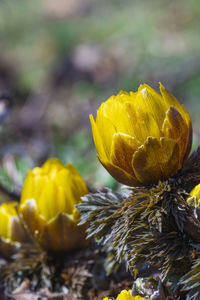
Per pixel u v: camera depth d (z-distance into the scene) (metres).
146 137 0.28
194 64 0.83
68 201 0.33
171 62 0.89
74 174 0.35
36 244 0.35
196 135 0.60
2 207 0.37
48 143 0.63
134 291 0.29
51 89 1.02
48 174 0.34
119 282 0.34
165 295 0.29
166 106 0.28
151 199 0.28
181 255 0.28
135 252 0.28
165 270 0.28
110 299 0.30
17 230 0.36
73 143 0.68
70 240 0.34
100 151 0.29
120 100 0.28
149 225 0.28
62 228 0.33
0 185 0.42
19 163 0.48
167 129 0.28
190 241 0.28
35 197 0.34
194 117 0.72
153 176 0.28
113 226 0.29
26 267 0.35
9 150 0.57
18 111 0.91
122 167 0.28
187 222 0.28
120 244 0.29
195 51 0.92
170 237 0.28
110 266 0.34
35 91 1.04
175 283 0.28
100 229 0.29
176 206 0.28
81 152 0.63
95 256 0.34
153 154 0.28
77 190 0.34
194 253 0.28
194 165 0.29
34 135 0.80
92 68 1.04
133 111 0.28
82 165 0.51
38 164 0.53
